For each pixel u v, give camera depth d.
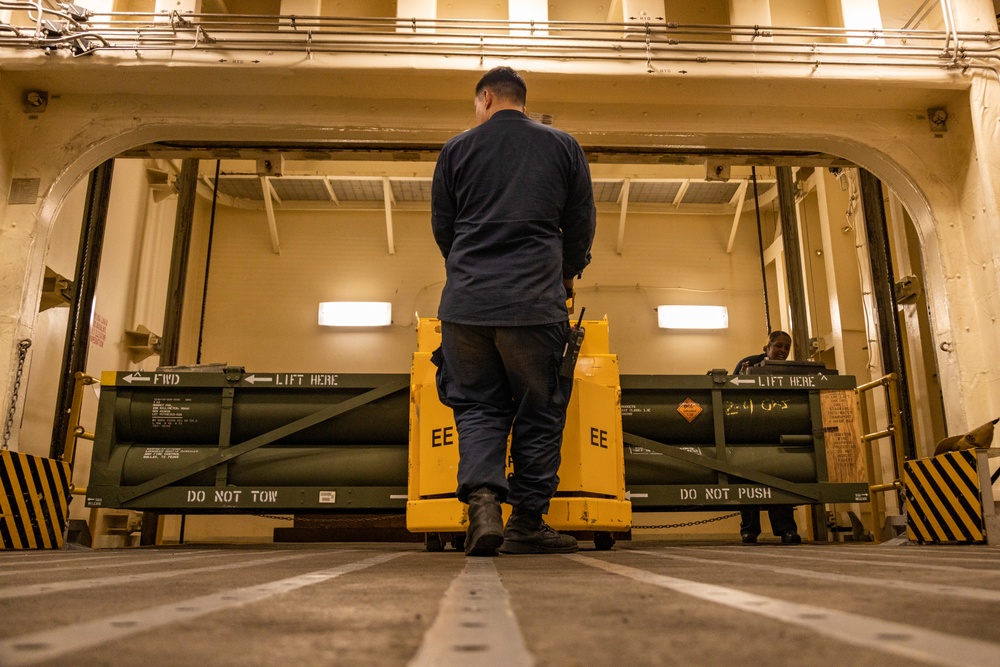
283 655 0.44
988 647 0.44
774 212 9.92
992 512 3.21
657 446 3.83
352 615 0.63
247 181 9.16
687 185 9.25
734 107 4.44
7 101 4.13
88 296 4.93
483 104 2.38
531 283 2.09
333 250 9.70
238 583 0.96
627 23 4.14
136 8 4.64
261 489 3.65
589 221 2.33
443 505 2.77
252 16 4.04
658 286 9.73
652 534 9.41
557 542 2.18
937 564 1.38
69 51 3.99
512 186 2.17
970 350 4.14
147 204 7.30
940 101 4.44
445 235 2.33
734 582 0.96
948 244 4.30
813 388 3.98
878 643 0.46
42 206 4.09
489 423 2.09
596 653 0.44
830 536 6.27
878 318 5.16
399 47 4.09
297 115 4.31
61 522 3.54
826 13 5.00
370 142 4.57
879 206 5.27
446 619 0.60
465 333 2.12
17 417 3.84
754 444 3.99
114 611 0.64
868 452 6.67
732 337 9.63
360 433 3.75
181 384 3.74
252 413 3.73
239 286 9.47
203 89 4.24
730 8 4.49
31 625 0.55
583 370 3.05
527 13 4.27
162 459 3.69
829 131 4.43
